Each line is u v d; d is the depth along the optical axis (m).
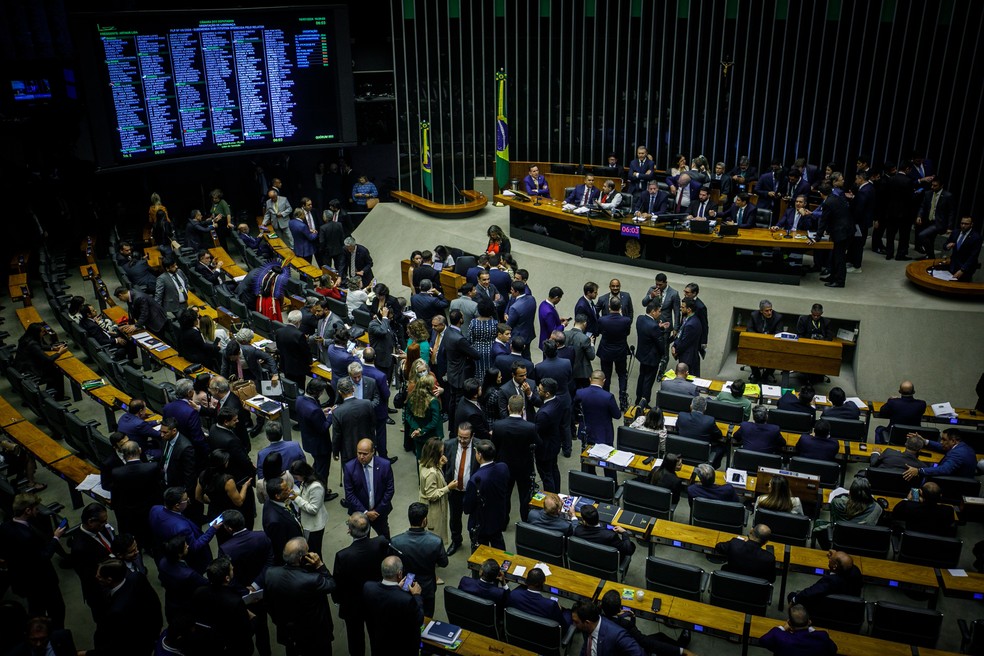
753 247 14.50
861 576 7.37
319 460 9.67
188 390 8.98
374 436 10.14
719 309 14.11
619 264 15.91
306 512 8.10
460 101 22.75
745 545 7.59
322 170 22.27
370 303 14.10
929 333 13.04
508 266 13.66
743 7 20.14
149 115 18.03
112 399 10.98
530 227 17.61
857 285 14.39
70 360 12.23
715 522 8.50
